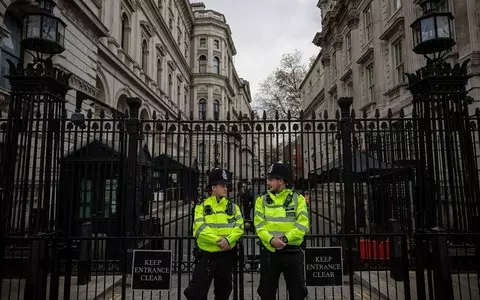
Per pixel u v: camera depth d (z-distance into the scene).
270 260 4.29
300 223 4.16
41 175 4.79
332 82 30.59
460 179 4.87
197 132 6.66
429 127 5.00
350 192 6.80
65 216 5.52
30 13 4.80
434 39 4.78
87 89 14.38
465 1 11.31
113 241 7.37
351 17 23.16
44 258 4.66
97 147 7.62
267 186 5.01
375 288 6.09
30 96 4.97
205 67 52.31
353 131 6.64
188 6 45.72
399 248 6.60
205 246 4.31
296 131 6.54
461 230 4.81
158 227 7.63
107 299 5.80
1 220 4.70
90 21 14.44
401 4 16.41
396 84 17.22
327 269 4.71
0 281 4.65
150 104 28.47
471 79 10.70
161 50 32.81
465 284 6.03
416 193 5.50
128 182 6.76
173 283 6.91
